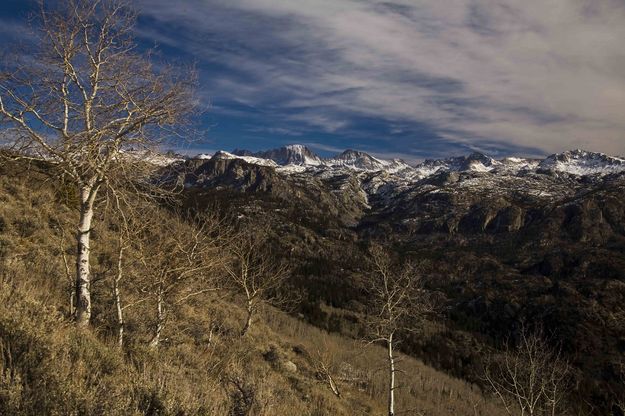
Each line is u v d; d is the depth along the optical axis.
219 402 6.34
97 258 16.41
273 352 21.53
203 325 16.69
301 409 11.55
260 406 7.21
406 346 97.62
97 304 11.60
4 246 14.59
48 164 9.22
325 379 23.12
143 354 8.25
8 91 8.55
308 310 99.31
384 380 35.72
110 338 8.98
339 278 151.38
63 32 8.99
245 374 10.94
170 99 9.24
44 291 10.69
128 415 4.37
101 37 9.27
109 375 5.80
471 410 48.00
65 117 9.09
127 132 9.05
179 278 12.19
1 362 4.66
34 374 4.69
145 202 10.12
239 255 24.03
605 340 102.94
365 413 20.80
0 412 3.77
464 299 154.12
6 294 7.07
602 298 130.62
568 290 139.38
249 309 24.17
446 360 93.75
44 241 16.56
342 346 49.97
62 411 4.00
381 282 21.55
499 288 161.25
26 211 17.89
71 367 5.34
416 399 47.03
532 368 13.43
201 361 10.53
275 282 29.17
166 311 12.23
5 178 19.31
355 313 108.69
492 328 126.44
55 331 6.08
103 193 10.76
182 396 5.41
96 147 8.88
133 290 13.05
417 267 22.17
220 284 21.58
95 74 9.27
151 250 12.02
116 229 19.02
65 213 19.39
